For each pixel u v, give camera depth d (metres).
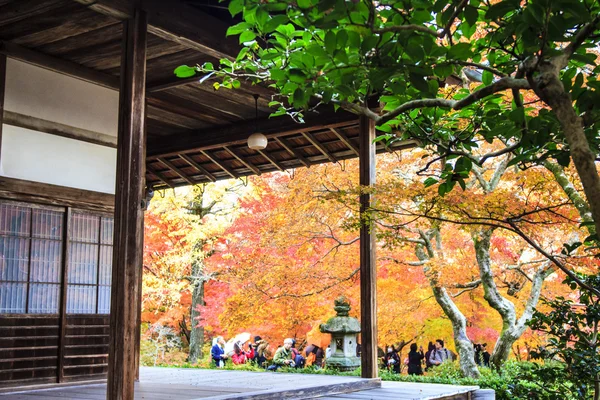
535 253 9.89
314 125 8.95
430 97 2.91
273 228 10.72
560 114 2.26
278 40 3.06
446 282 9.74
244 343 13.32
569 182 7.44
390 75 2.67
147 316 15.60
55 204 6.78
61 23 6.15
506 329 9.51
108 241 7.35
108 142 7.46
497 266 9.92
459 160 3.61
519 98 2.84
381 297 10.93
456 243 10.41
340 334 9.36
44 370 6.57
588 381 4.91
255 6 2.63
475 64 2.77
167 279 14.62
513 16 2.70
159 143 10.30
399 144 9.45
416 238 10.41
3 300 6.32
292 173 11.54
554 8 2.32
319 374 8.89
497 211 5.19
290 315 11.48
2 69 6.39
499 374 9.14
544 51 2.47
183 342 17.88
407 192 5.78
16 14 5.81
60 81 7.01
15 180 6.41
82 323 6.98
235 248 12.94
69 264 6.92
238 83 4.02
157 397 6.04
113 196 7.38
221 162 10.44
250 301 10.79
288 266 10.49
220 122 9.62
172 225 14.71
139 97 5.36
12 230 6.43
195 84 8.04
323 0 2.37
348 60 2.79
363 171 7.68
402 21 2.76
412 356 11.44
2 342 6.23
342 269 10.30
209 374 8.75
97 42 6.60
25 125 6.60
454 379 8.59
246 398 5.86
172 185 11.40
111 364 5.01
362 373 7.60
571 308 5.53
